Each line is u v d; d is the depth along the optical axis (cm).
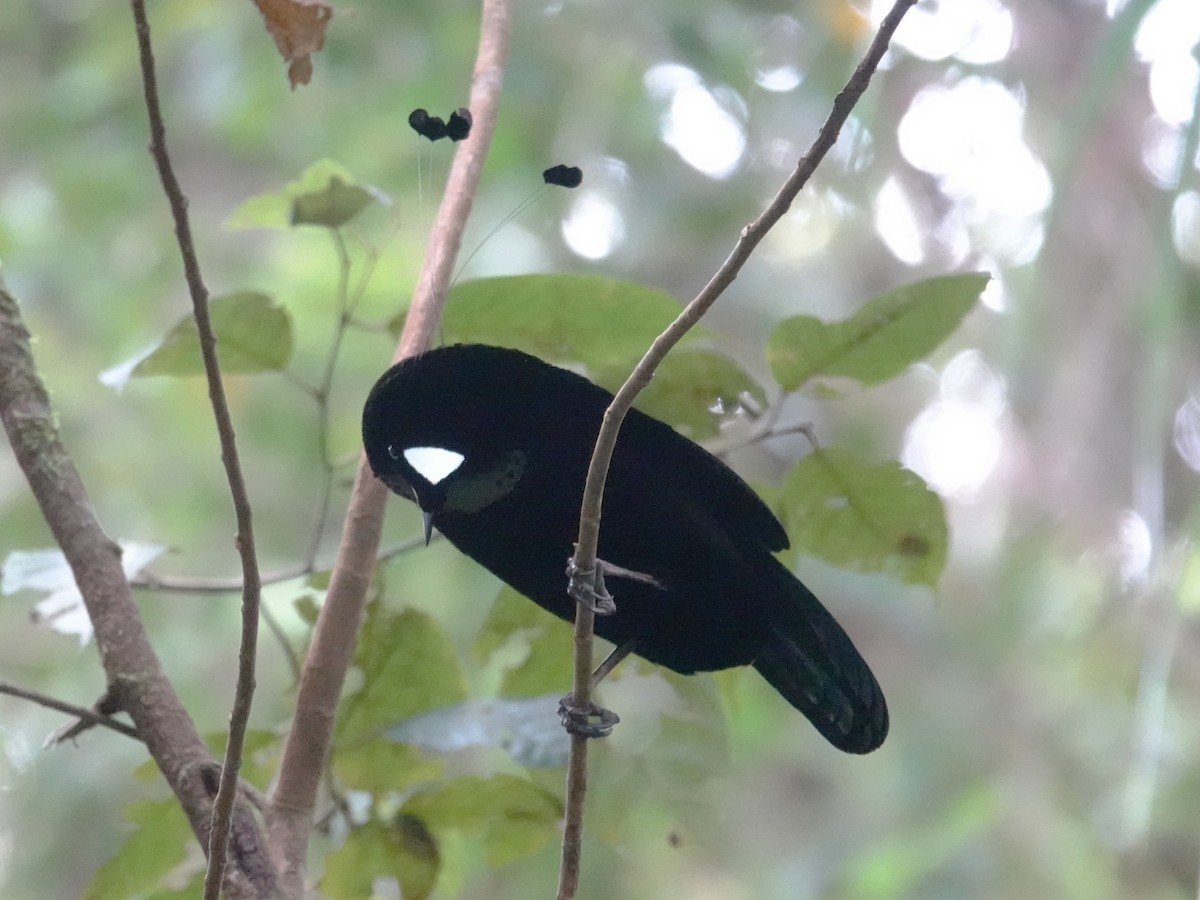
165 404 1405
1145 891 1135
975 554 1299
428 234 714
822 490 624
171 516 1359
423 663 634
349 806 616
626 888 1165
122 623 515
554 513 564
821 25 1273
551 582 586
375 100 1353
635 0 1301
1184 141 653
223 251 1441
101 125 1434
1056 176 698
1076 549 1077
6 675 1205
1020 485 1111
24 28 1524
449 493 571
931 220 1309
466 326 623
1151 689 743
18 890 1152
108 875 585
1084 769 1184
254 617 414
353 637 553
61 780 1181
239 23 1374
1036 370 1070
